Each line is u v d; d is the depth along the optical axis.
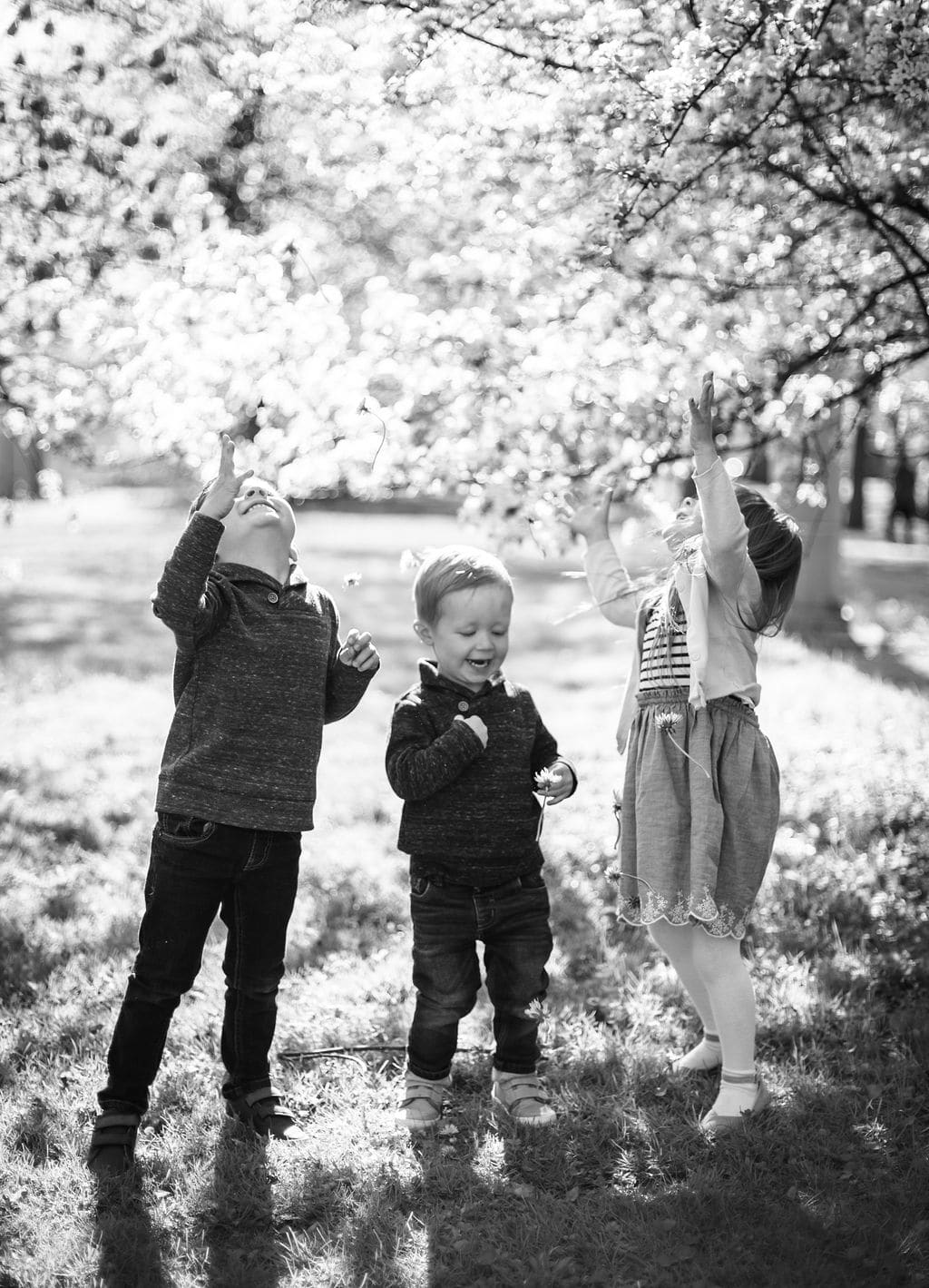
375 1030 3.59
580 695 9.33
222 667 2.97
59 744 7.27
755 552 3.25
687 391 4.16
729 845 3.07
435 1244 2.61
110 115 4.39
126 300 4.54
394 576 16.61
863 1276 2.46
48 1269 2.51
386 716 8.33
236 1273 2.51
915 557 22.69
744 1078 3.09
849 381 4.66
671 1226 2.63
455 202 4.46
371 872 4.98
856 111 3.95
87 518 23.80
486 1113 3.13
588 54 3.78
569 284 4.20
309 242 4.21
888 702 8.29
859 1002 3.76
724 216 4.13
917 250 4.19
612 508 4.80
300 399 3.95
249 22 4.11
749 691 3.15
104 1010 3.72
